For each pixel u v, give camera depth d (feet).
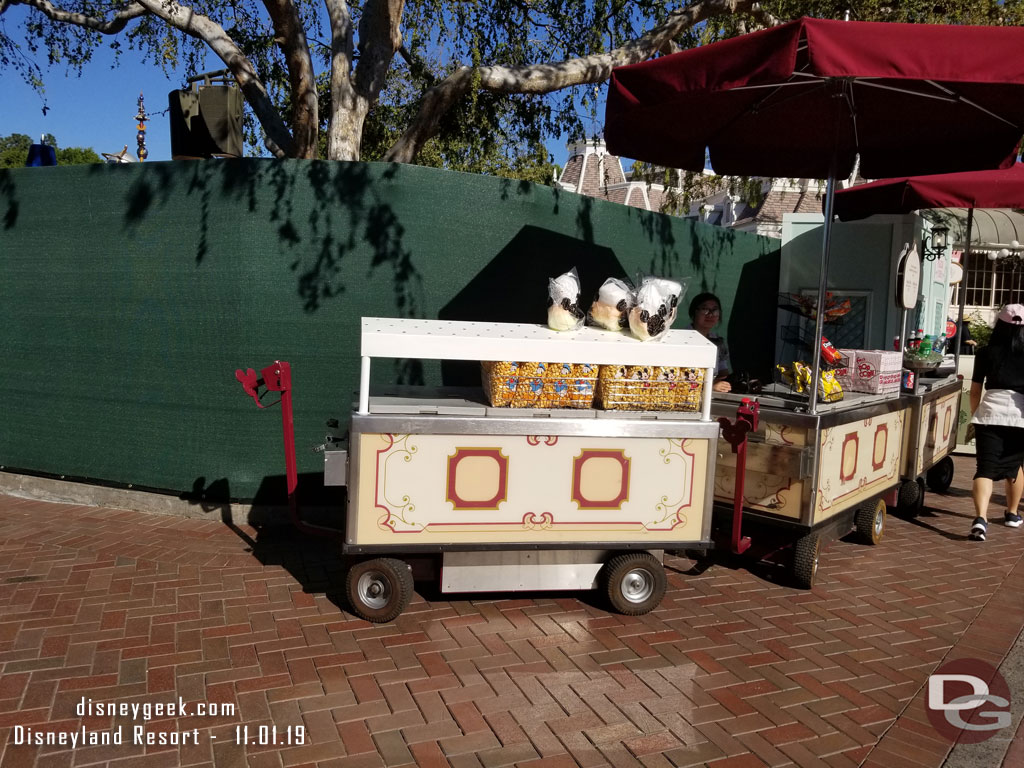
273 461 17.75
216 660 11.30
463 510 12.48
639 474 12.94
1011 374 18.67
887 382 17.58
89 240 18.42
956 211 28.76
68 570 14.71
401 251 17.70
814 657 12.11
